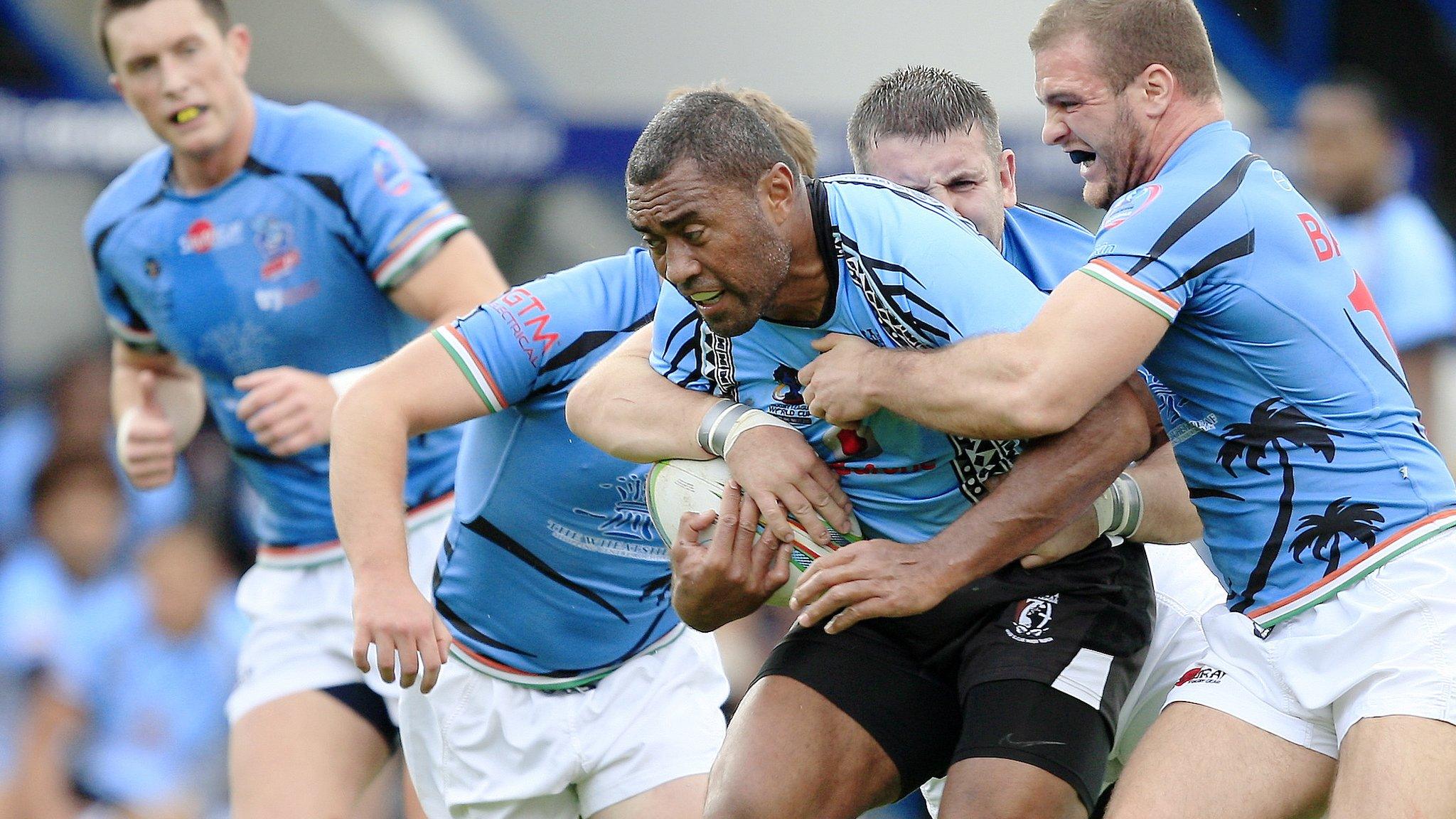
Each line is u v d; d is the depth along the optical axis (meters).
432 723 14.80
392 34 32.66
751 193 10.31
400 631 12.35
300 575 16.58
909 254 10.69
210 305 16.88
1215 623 12.12
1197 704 11.87
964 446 11.22
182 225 16.78
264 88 31.64
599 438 12.17
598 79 31.88
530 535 13.87
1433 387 22.48
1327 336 11.27
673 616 14.69
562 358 13.06
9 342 30.02
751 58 31.14
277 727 15.93
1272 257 11.18
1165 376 11.70
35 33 29.84
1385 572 11.16
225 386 17.23
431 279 16.55
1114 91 11.61
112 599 24.84
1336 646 11.23
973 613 11.71
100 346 29.67
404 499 13.50
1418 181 25.00
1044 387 10.38
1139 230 10.97
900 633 11.95
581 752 14.37
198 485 25.53
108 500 25.47
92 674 24.39
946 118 12.21
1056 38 11.77
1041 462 10.78
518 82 32.03
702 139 10.24
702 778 14.16
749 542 11.47
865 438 11.40
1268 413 11.38
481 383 12.91
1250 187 11.30
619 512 13.66
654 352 12.15
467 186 25.47
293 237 16.69
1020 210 13.09
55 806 23.83
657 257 10.60
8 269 29.89
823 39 30.98
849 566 10.97
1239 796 11.40
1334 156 22.70
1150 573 12.53
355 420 12.79
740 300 10.55
